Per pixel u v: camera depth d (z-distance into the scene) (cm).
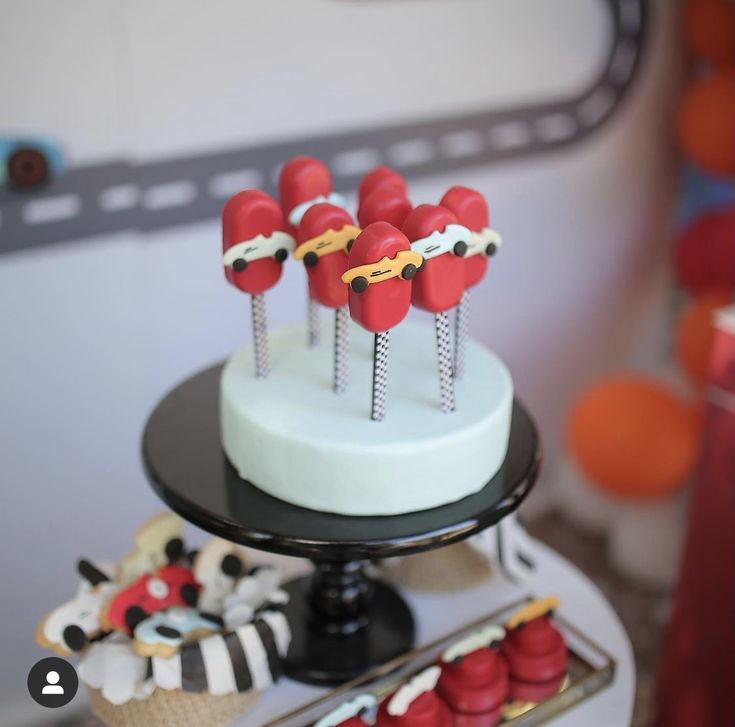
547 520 176
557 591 97
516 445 83
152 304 123
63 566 127
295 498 75
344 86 126
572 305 167
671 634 133
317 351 85
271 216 76
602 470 151
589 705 84
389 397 78
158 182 117
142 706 77
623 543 160
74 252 114
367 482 73
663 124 162
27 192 109
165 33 112
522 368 166
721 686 128
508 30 137
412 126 134
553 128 149
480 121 140
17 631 124
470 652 83
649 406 149
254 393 78
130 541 131
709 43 145
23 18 103
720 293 150
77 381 120
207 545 84
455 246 72
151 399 127
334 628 89
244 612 80
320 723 78
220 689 77
